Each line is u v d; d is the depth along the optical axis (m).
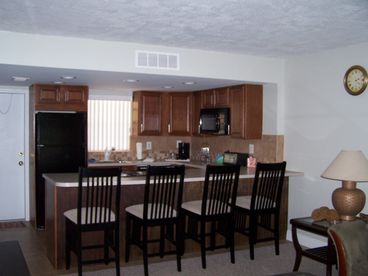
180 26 3.48
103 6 2.92
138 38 3.95
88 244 4.03
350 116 4.25
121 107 6.68
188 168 6.11
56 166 5.51
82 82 5.23
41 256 4.35
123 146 6.73
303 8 2.95
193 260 4.27
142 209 3.88
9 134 6.05
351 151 3.49
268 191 4.35
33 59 3.77
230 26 3.47
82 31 3.66
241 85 5.30
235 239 4.81
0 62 3.65
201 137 6.84
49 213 4.19
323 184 4.60
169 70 4.39
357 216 3.72
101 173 3.46
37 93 5.46
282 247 4.77
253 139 5.42
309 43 4.14
